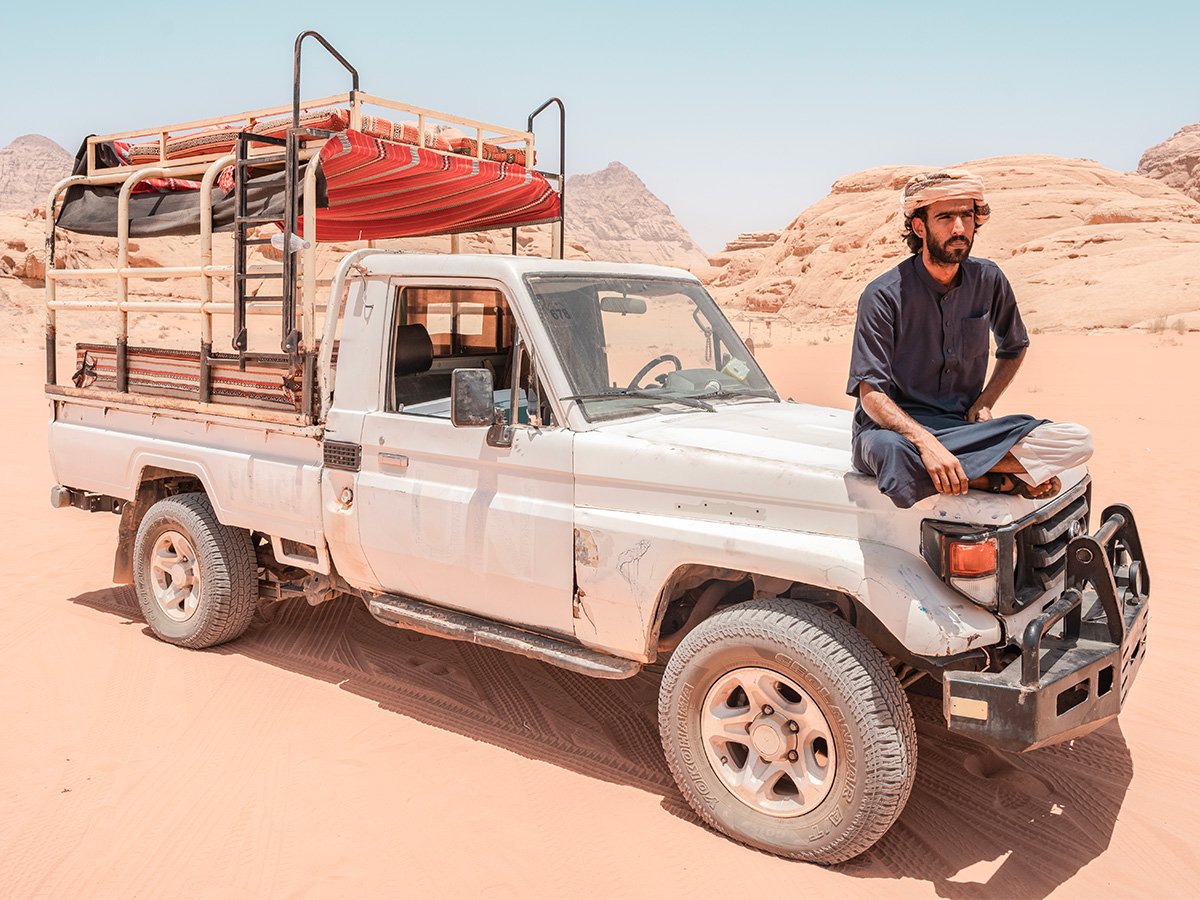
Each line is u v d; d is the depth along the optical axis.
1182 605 6.67
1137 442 13.11
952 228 3.56
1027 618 3.73
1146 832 4.09
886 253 129.38
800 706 3.79
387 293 5.04
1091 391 20.08
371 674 5.77
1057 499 3.88
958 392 3.96
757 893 3.67
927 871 3.82
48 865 3.83
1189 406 17.23
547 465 4.38
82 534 8.97
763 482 3.89
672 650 4.43
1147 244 96.62
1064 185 142.75
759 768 3.97
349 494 5.11
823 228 155.88
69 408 6.77
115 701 5.35
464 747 4.85
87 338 36.38
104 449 6.42
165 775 4.53
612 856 3.91
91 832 4.05
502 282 4.61
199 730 5.01
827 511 3.77
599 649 4.39
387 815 4.21
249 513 5.61
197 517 5.91
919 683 4.66
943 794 4.39
